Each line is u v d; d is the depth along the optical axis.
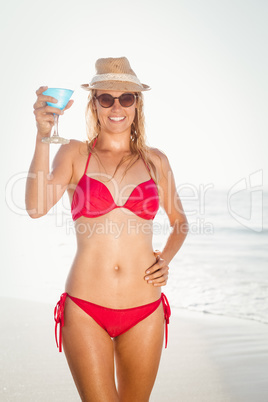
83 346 2.47
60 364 4.22
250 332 5.37
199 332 5.40
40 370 4.09
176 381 3.99
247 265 10.27
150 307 2.63
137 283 2.61
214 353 4.67
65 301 2.59
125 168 2.77
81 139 2.98
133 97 2.81
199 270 9.74
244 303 6.91
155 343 2.62
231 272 9.48
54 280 8.45
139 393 2.64
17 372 4.04
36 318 5.65
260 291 7.70
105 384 2.44
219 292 7.68
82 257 2.60
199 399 3.64
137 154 2.88
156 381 4.00
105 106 2.79
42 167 2.47
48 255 11.53
